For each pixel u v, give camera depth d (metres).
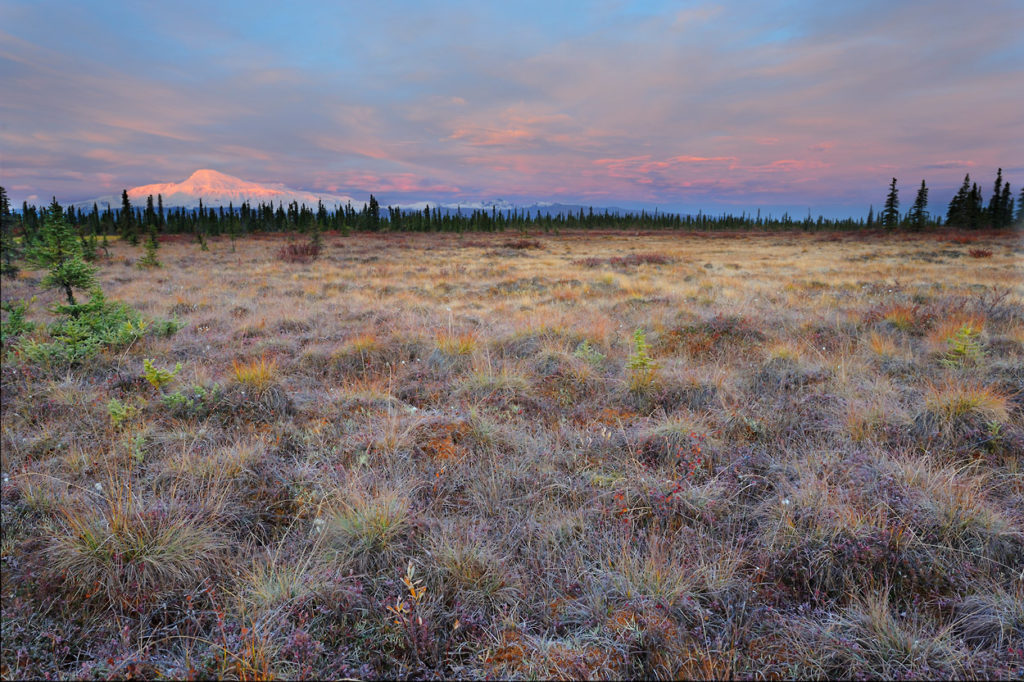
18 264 21.41
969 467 4.18
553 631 2.81
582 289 15.24
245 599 2.94
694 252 33.84
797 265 23.36
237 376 6.41
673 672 2.53
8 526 3.59
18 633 2.71
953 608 2.91
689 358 7.91
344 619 2.85
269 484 4.23
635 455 4.64
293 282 18.27
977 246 32.56
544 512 3.88
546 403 6.18
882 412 5.18
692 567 3.20
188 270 23.56
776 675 2.51
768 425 5.30
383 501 3.68
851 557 3.23
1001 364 6.59
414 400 6.50
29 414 5.73
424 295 15.04
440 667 2.62
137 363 7.75
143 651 2.65
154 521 3.35
